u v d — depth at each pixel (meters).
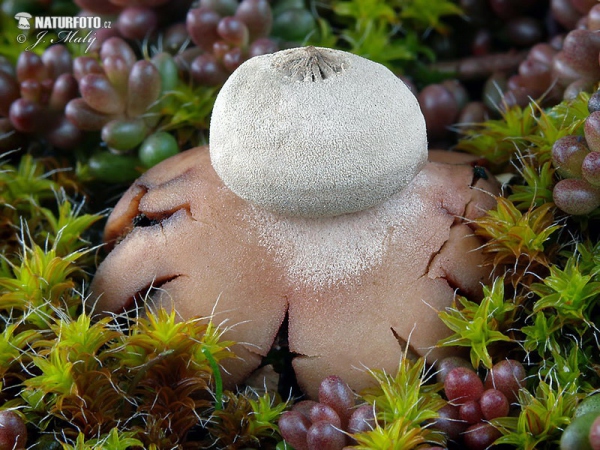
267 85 0.06
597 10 0.08
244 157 0.06
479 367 0.07
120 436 0.06
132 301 0.07
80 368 0.07
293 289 0.07
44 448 0.07
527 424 0.06
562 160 0.07
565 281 0.07
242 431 0.07
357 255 0.07
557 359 0.07
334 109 0.06
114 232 0.08
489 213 0.07
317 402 0.07
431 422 0.06
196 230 0.07
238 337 0.07
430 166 0.08
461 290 0.07
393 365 0.07
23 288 0.07
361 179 0.06
